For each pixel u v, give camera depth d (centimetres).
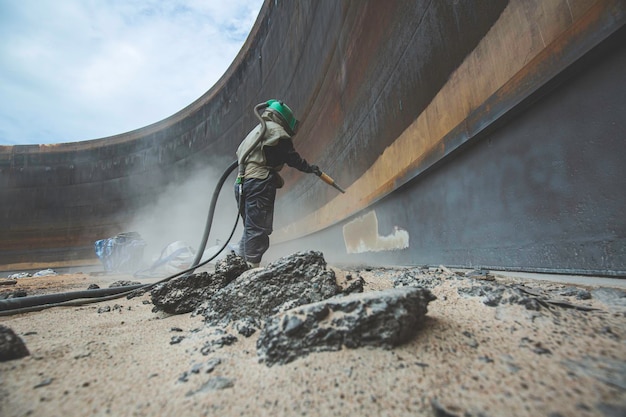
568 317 110
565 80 166
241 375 90
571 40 152
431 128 310
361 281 168
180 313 182
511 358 86
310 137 874
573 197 166
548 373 77
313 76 787
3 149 1989
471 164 254
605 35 136
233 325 135
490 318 116
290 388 81
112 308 217
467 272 216
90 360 109
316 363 91
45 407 79
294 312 106
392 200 419
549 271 181
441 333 106
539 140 187
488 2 222
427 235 329
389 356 92
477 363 85
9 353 109
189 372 94
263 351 102
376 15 440
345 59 585
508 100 196
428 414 67
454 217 280
